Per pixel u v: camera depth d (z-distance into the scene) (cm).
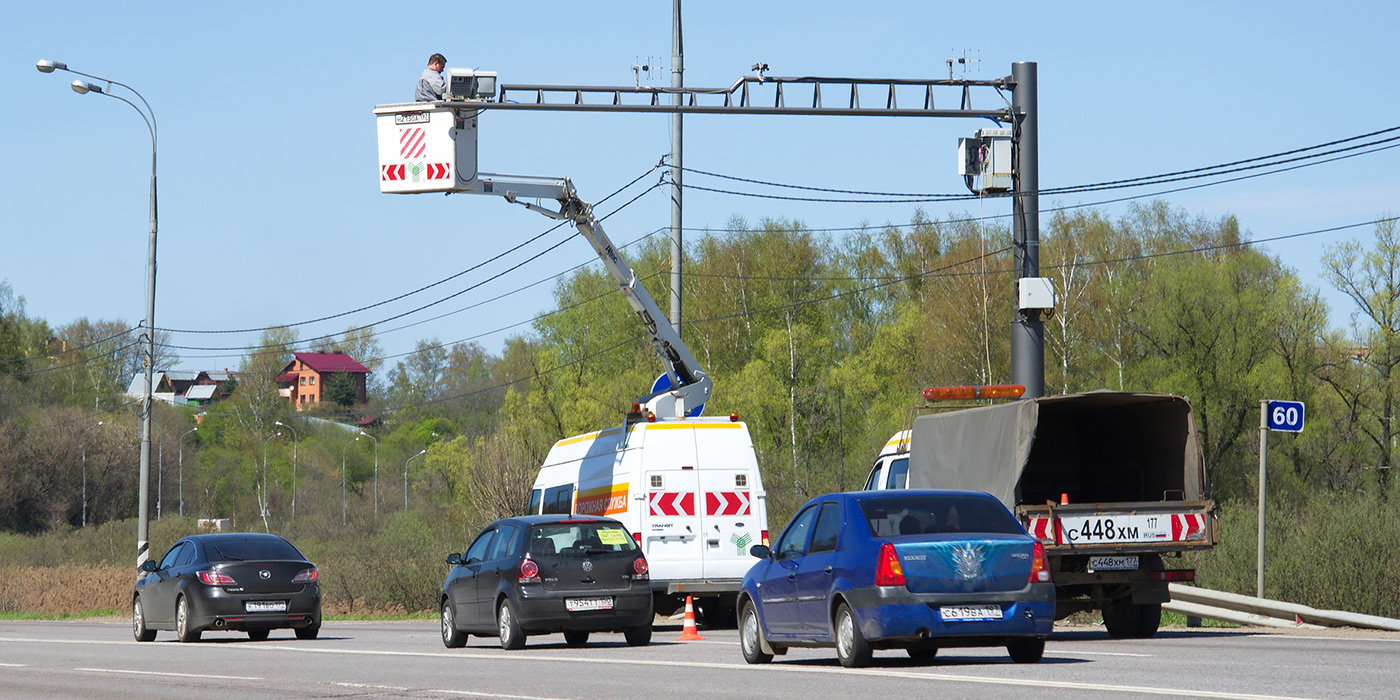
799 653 6156
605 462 9262
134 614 8894
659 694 4272
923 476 7550
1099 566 6384
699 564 8706
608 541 6969
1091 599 6588
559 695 4341
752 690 4284
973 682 4238
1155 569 6419
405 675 5353
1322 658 5022
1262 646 5725
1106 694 3784
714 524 8762
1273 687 3922
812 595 5109
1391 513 8444
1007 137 8831
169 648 7712
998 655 5494
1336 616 6869
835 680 4488
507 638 6738
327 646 7544
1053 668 4675
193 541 8512
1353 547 8194
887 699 3862
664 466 8781
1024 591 4747
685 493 8762
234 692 4881
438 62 8900
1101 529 6347
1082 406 7144
